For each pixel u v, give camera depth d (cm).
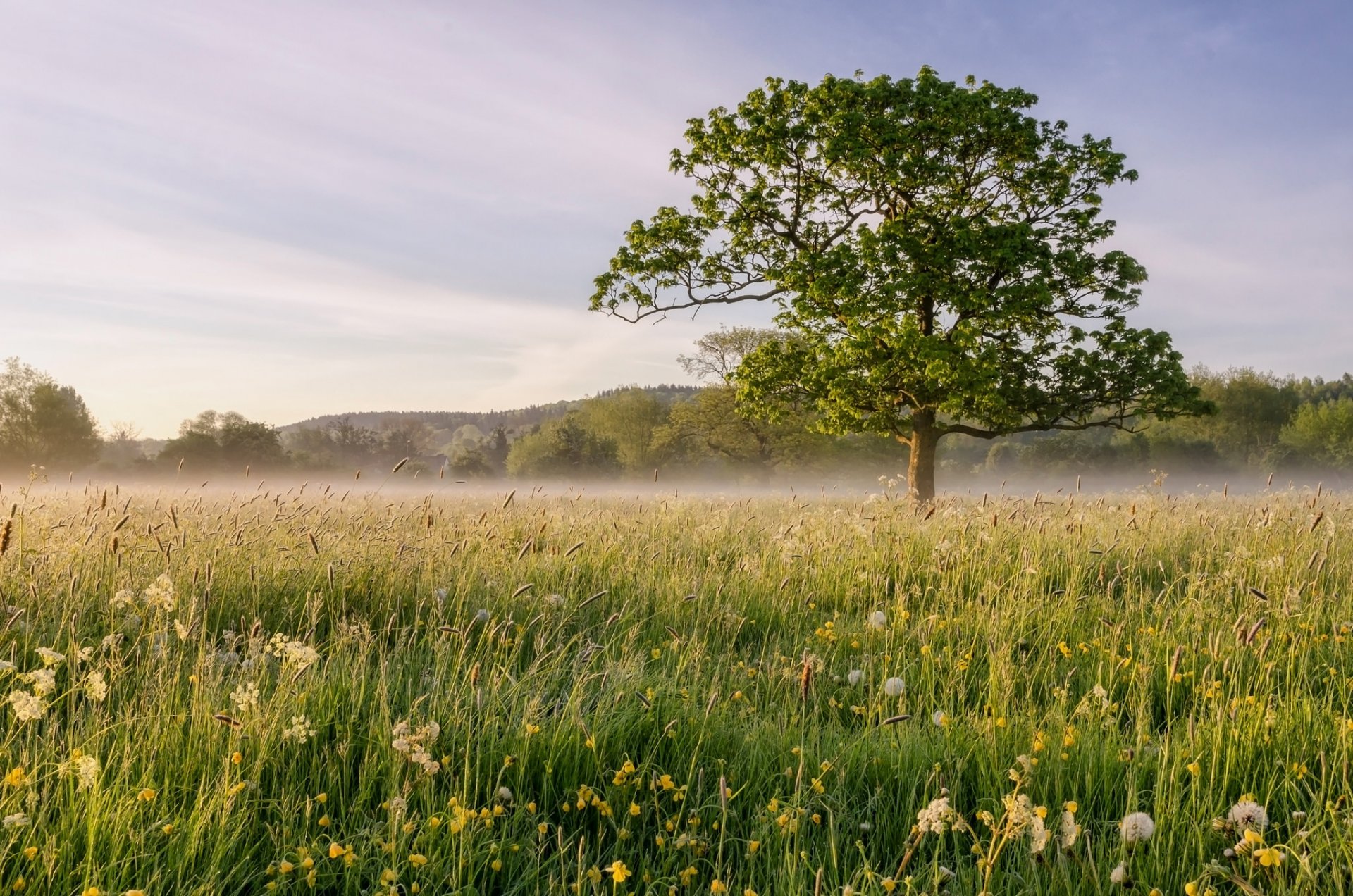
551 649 464
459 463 8981
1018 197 2217
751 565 665
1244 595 562
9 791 255
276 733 305
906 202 2173
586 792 281
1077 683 422
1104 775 301
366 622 450
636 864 262
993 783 301
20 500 837
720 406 5909
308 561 606
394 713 350
